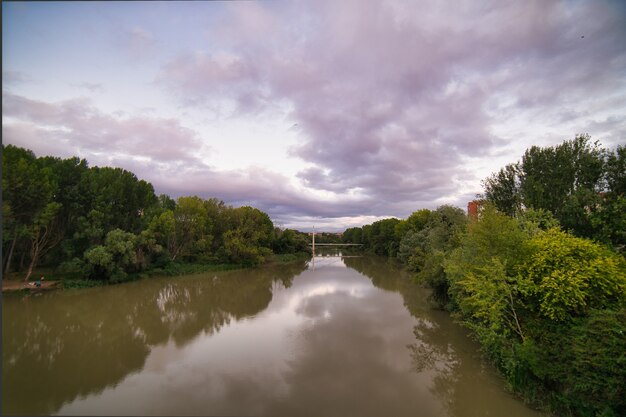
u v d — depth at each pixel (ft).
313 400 42.22
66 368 50.90
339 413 39.24
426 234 152.66
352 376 49.29
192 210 179.63
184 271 164.55
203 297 110.22
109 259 117.29
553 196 72.59
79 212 124.77
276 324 76.79
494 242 49.49
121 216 141.28
